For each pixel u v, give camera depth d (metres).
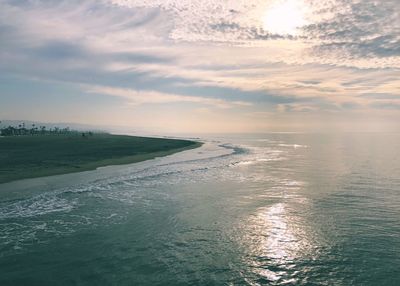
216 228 13.83
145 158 38.78
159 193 20.16
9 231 13.27
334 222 14.57
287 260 10.71
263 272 9.88
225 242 12.27
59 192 19.59
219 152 52.59
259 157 44.19
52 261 10.60
